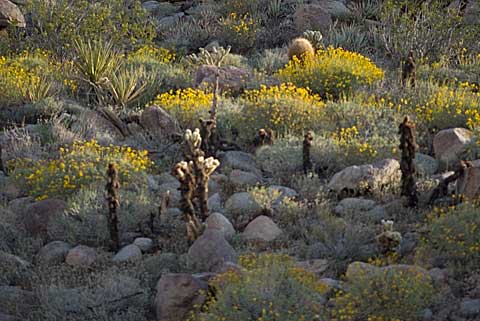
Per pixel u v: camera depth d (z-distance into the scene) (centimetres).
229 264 724
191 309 683
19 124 1266
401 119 1152
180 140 1155
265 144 1114
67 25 1695
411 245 778
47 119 1256
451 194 902
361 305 635
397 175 941
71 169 990
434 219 771
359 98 1273
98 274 764
